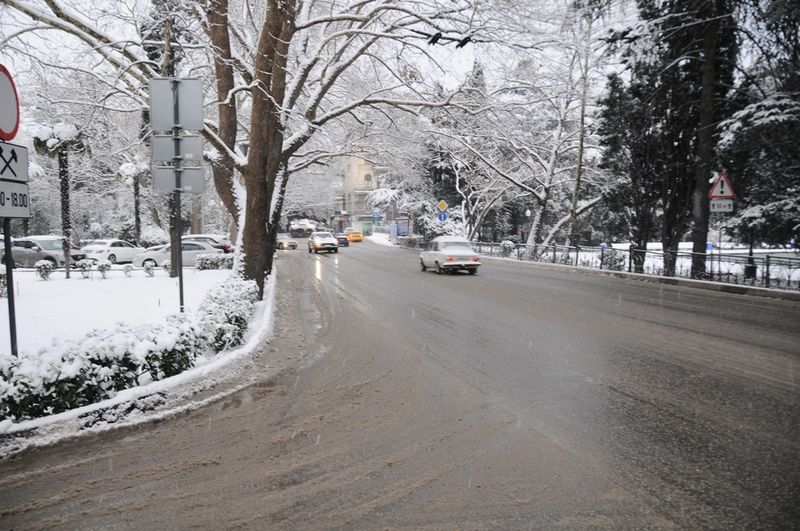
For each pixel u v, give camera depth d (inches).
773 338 343.3
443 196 1674.5
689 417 203.5
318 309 493.7
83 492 152.1
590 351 312.5
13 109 216.4
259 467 166.9
